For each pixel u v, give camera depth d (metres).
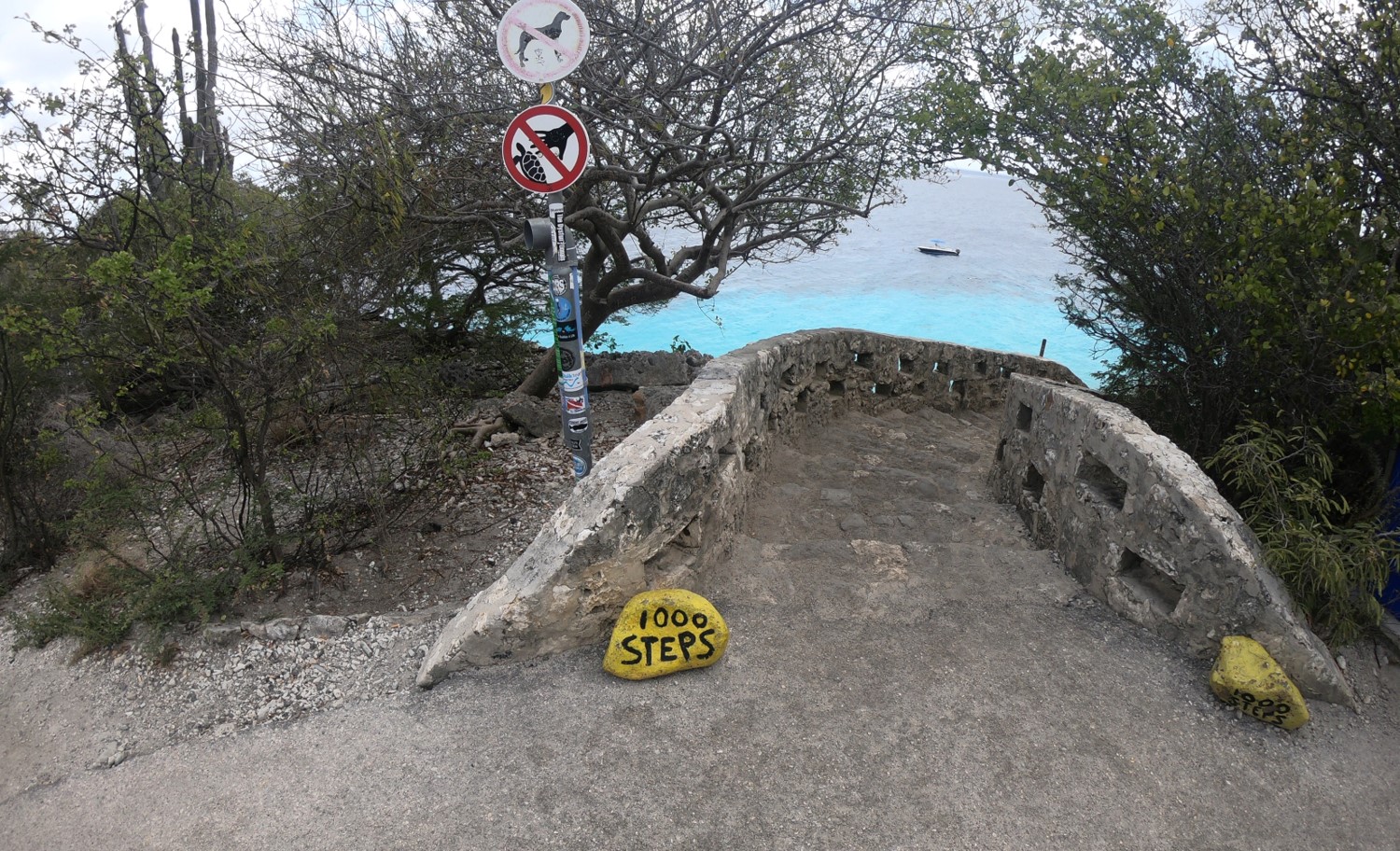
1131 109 5.05
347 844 2.95
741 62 6.47
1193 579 3.83
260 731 3.62
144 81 5.34
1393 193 4.09
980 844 2.91
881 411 9.22
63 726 3.92
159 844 3.02
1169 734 3.43
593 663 3.85
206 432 5.22
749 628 4.11
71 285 5.44
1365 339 3.97
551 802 3.09
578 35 4.23
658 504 4.05
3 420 5.79
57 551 6.18
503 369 9.69
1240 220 4.46
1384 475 4.27
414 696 3.72
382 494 5.57
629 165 7.28
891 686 3.70
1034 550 5.18
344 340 5.61
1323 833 3.01
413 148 6.36
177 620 4.55
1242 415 4.75
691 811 3.05
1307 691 3.60
